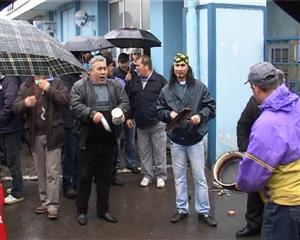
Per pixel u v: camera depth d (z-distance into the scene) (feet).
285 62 25.81
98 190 18.70
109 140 18.06
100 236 17.22
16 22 10.57
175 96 17.75
